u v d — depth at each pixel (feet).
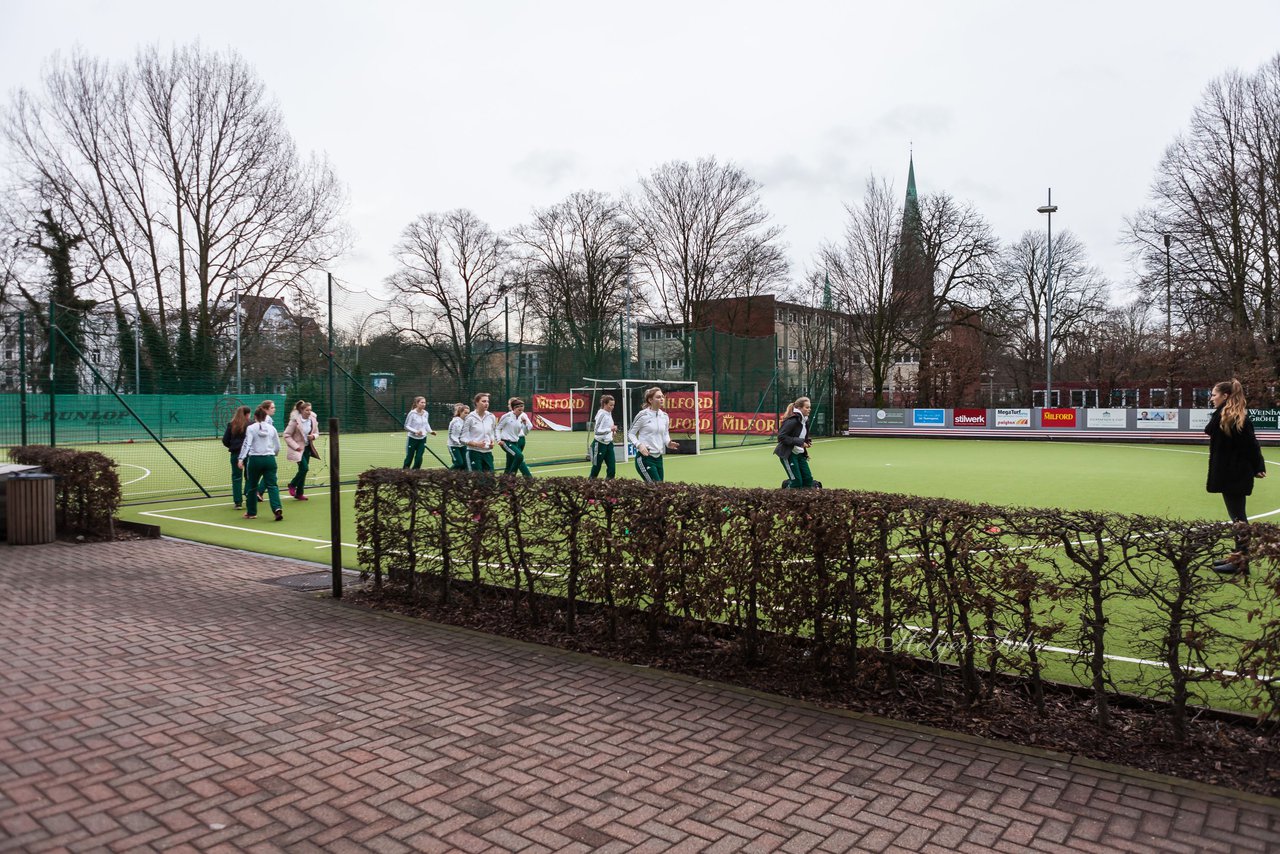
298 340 72.69
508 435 49.47
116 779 11.30
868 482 55.11
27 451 37.60
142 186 107.24
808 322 144.15
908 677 15.17
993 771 11.63
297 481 45.85
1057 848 9.55
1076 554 12.82
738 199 149.18
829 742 12.67
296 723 13.39
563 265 154.71
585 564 18.01
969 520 13.39
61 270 101.65
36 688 14.97
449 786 11.16
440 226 162.61
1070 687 14.34
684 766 11.82
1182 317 114.52
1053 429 110.42
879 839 9.76
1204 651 12.32
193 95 106.83
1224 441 26.43
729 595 16.12
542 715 13.80
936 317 135.23
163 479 58.29
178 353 77.87
